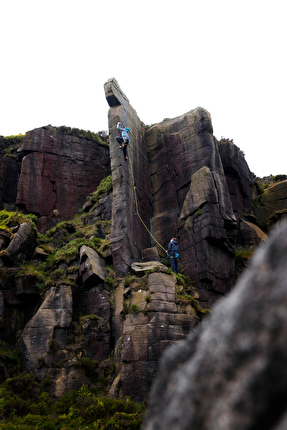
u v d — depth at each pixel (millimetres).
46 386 18031
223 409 1815
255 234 27641
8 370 18594
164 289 19547
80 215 29719
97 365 19000
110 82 28359
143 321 18703
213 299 22812
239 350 1877
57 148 32031
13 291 21641
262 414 1714
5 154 33125
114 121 27359
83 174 32281
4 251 22406
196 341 2311
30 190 29688
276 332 1769
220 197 25266
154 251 24531
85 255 22328
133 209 25688
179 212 26984
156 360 17672
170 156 29109
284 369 1700
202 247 23703
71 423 15367
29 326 19594
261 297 1914
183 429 1936
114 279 22188
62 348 19312
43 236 27188
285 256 1922
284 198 30688
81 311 21469
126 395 17484
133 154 28031
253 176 34250
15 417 15578
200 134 27922
